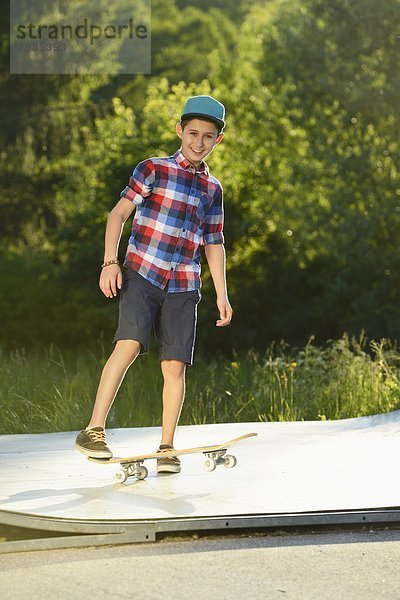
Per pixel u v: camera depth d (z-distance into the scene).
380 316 49.16
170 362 11.30
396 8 46.19
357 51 47.44
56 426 19.22
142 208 11.26
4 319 54.03
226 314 11.63
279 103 53.06
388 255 48.94
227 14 92.75
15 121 54.94
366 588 7.58
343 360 24.11
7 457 13.01
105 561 8.30
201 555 8.48
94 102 58.91
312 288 54.03
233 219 53.53
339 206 49.00
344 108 48.72
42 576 7.86
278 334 52.50
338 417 20.86
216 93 54.00
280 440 14.36
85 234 54.28
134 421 19.83
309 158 51.84
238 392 23.19
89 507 9.56
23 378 23.83
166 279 11.12
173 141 50.44
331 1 47.94
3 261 55.44
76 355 42.75
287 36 49.59
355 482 10.88
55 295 54.22
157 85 56.19
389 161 48.56
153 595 7.36
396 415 16.48
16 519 8.76
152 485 10.71
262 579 7.78
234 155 56.22
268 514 9.23
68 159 56.56
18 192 56.97
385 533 9.33
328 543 8.91
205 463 11.09
